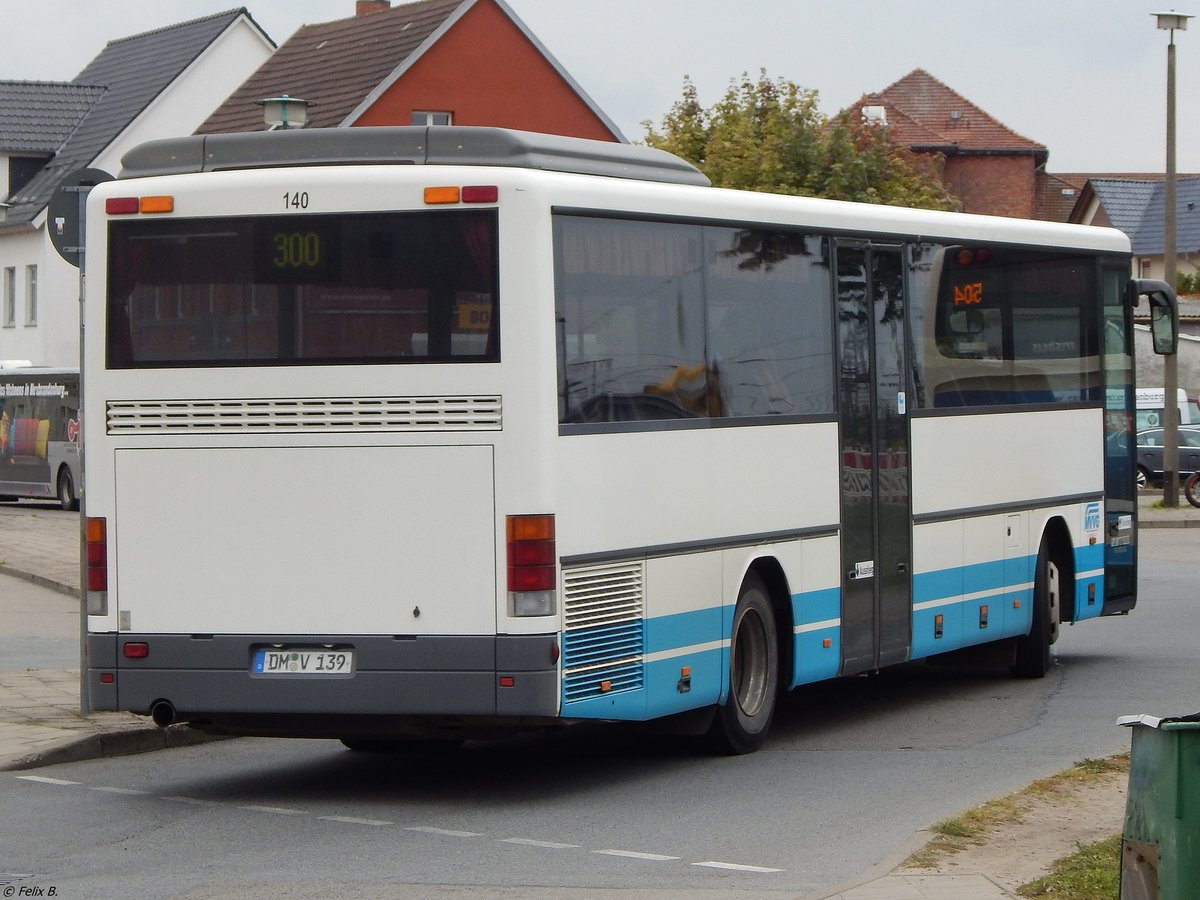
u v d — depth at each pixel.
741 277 14.28
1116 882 9.16
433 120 55.16
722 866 10.38
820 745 15.14
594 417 12.48
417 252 12.15
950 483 17.38
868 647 16.00
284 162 12.64
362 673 12.15
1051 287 19.39
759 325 14.50
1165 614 25.80
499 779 13.64
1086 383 20.14
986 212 101.62
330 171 12.28
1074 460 19.84
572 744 15.45
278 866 10.45
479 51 55.44
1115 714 16.67
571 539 12.20
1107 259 20.56
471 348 12.04
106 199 12.71
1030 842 10.45
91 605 12.69
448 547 12.05
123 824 11.81
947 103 106.19
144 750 15.16
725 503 13.98
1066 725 16.02
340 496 12.23
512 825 11.70
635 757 14.62
